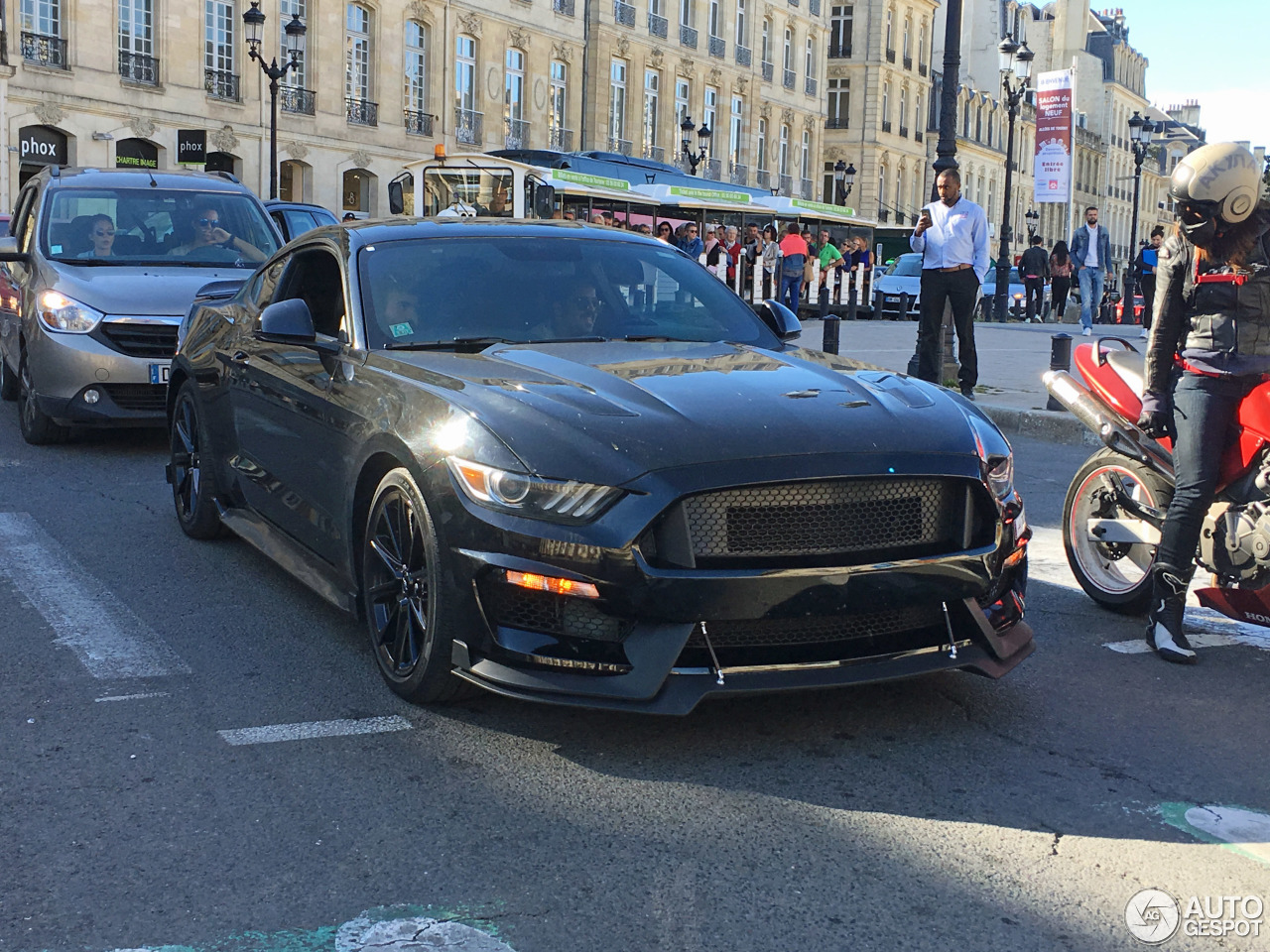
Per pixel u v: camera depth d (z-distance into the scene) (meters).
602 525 3.50
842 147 72.06
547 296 4.93
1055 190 35.53
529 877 2.96
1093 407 5.36
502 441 3.69
